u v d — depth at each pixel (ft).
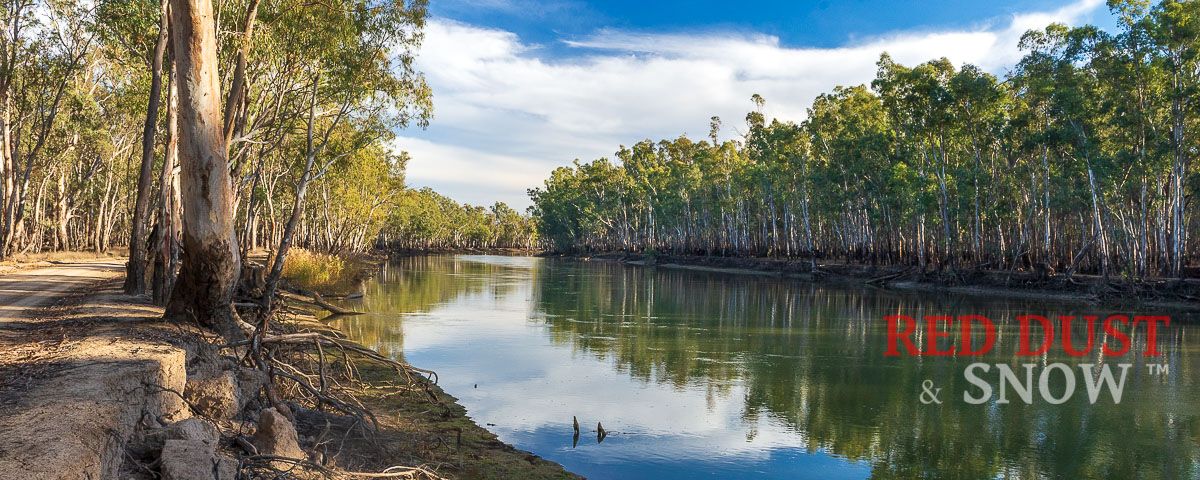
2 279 87.66
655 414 54.60
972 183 188.55
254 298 56.95
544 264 382.01
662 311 130.93
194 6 40.50
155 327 40.09
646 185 417.90
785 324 112.06
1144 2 144.56
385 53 75.77
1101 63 148.25
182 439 24.79
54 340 35.83
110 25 73.36
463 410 53.47
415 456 39.55
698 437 48.67
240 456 27.45
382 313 117.91
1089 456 45.93
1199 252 194.49
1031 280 167.22
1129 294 143.33
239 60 60.18
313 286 137.90
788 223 299.17
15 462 16.46
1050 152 181.57
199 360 36.76
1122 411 57.47
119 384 25.57
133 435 24.50
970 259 206.59
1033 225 196.03
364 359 69.62
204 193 42.34
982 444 48.24
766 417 54.44
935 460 44.75
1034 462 44.78
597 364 74.95
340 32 70.33
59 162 165.27
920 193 198.70
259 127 85.92
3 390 24.13
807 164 263.08
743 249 334.44
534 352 81.66
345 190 225.56
